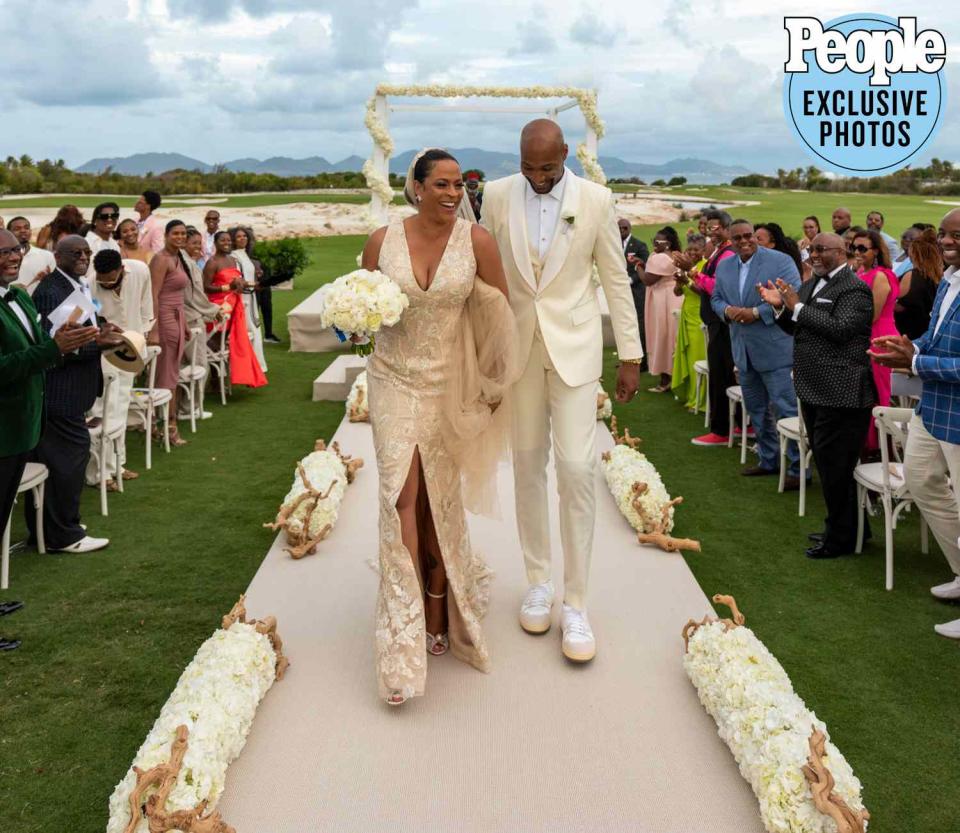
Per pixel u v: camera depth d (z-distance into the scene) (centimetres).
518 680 323
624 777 270
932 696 345
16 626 404
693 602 385
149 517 550
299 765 275
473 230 302
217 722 263
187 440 735
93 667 368
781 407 602
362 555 440
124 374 595
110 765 303
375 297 283
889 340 376
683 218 4000
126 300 614
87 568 471
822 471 473
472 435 319
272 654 318
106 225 785
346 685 321
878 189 6931
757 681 278
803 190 7519
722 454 691
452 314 306
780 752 247
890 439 571
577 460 326
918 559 481
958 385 367
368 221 1112
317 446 552
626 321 328
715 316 700
